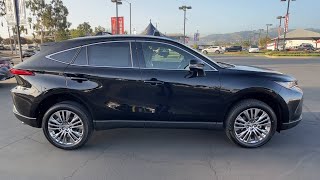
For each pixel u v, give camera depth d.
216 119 4.49
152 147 4.65
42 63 4.48
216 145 4.70
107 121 4.52
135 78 4.35
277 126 4.64
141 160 4.18
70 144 4.54
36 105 4.45
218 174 3.73
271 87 4.34
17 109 4.61
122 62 4.44
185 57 4.44
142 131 5.41
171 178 3.64
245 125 4.47
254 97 4.52
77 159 4.23
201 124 4.52
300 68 18.55
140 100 4.40
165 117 4.46
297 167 3.90
